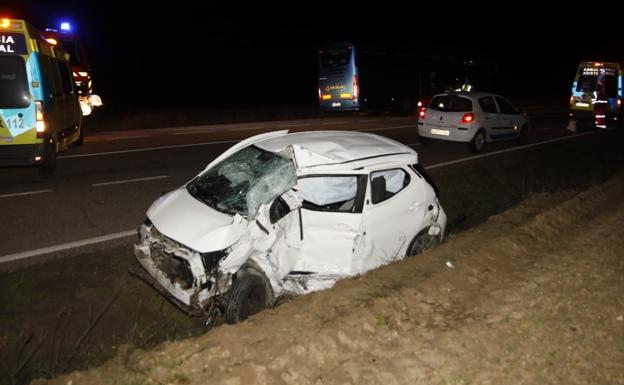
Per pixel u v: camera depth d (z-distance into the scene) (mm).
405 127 20250
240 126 19922
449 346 4523
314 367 4117
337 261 5723
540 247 6828
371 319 4727
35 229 7355
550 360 4398
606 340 4676
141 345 5148
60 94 11648
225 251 5070
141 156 12828
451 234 7930
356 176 5828
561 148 15461
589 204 8617
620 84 19766
